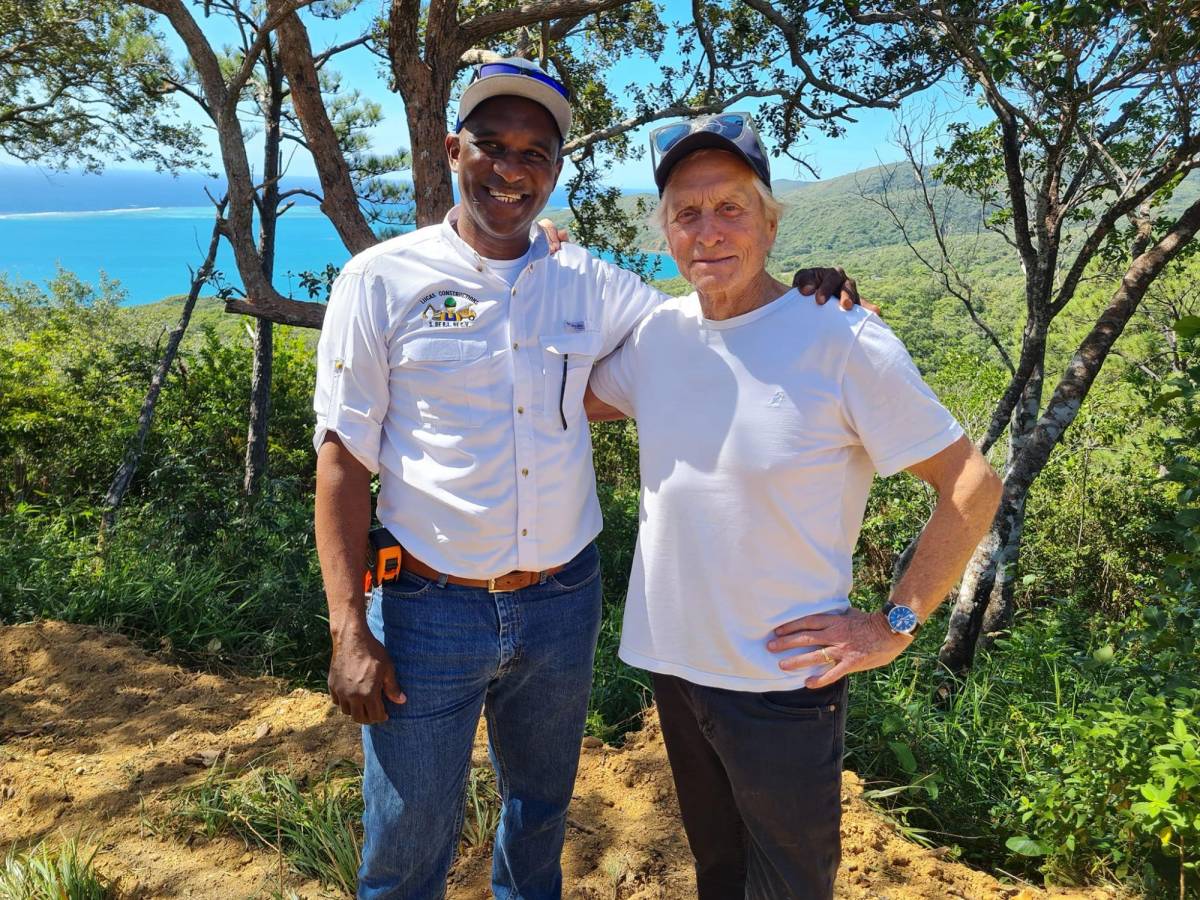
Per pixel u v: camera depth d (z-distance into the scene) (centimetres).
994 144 977
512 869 230
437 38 629
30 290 4091
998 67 589
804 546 187
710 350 193
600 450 1330
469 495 195
